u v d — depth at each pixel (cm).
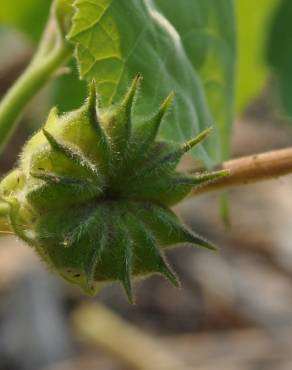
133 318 35
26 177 15
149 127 15
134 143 15
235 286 35
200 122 17
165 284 36
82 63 15
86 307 34
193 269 36
